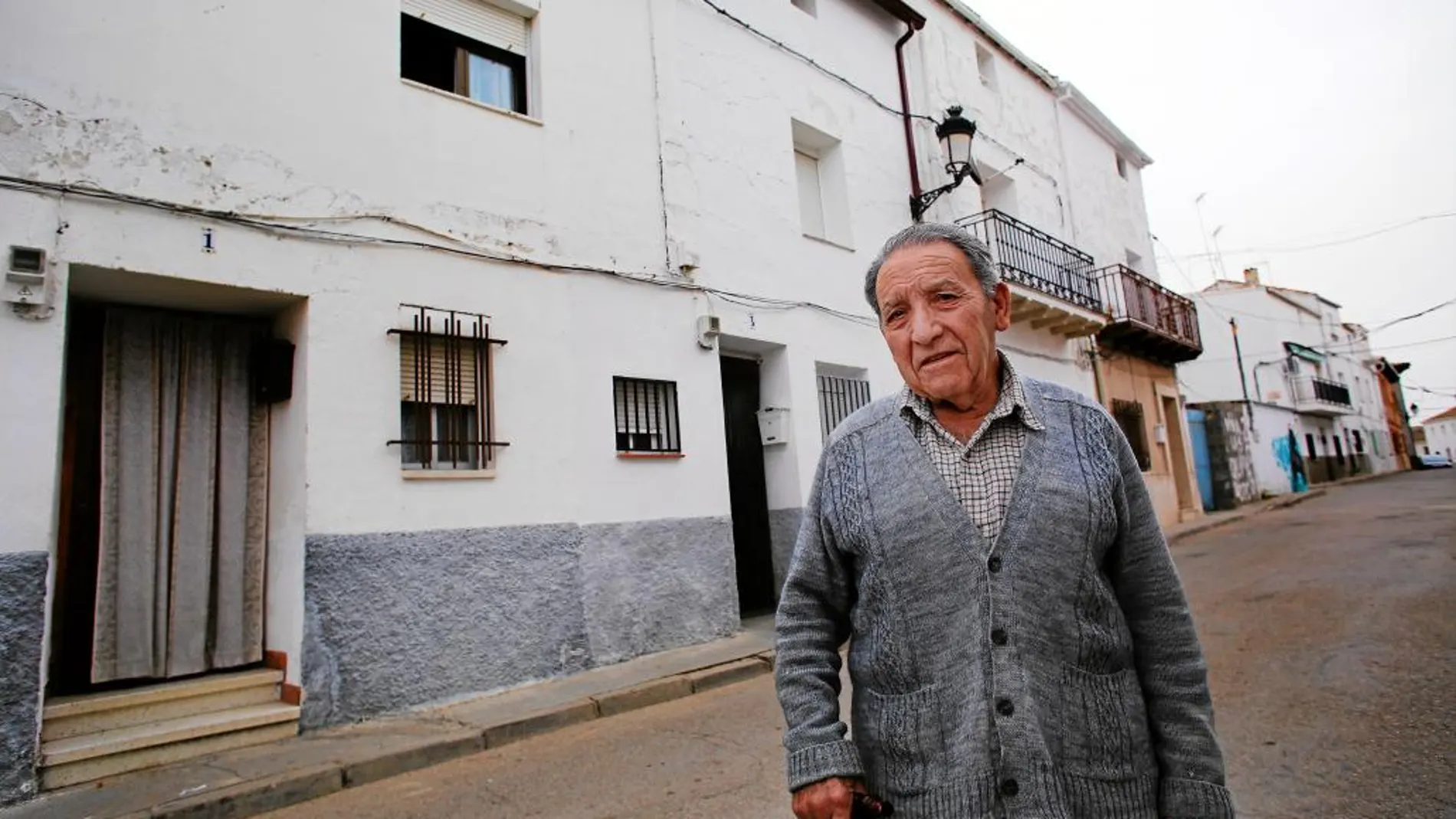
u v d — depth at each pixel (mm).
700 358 8016
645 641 7016
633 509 7164
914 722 1373
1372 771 3453
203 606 5438
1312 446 34375
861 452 1558
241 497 5680
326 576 5328
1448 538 10633
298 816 4016
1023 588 1346
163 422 5426
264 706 5160
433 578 5793
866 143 10758
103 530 5121
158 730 4637
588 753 4727
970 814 1280
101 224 4730
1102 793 1319
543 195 7000
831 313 9625
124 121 4891
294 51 5664
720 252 8453
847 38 10867
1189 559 11664
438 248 6215
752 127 9117
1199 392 33062
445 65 6867
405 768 4645
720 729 5004
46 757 4223
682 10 8602
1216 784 1378
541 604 6355
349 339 5656
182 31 5180
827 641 1600
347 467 5523
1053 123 15695
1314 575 8820
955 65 12859
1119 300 16016
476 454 6281
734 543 8773
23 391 4379
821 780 1411
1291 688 4738
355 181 5840
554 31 7375
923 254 1545
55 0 4723
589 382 7043
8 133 4496
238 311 5715
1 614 4164
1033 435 1450
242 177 5316
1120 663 1412
